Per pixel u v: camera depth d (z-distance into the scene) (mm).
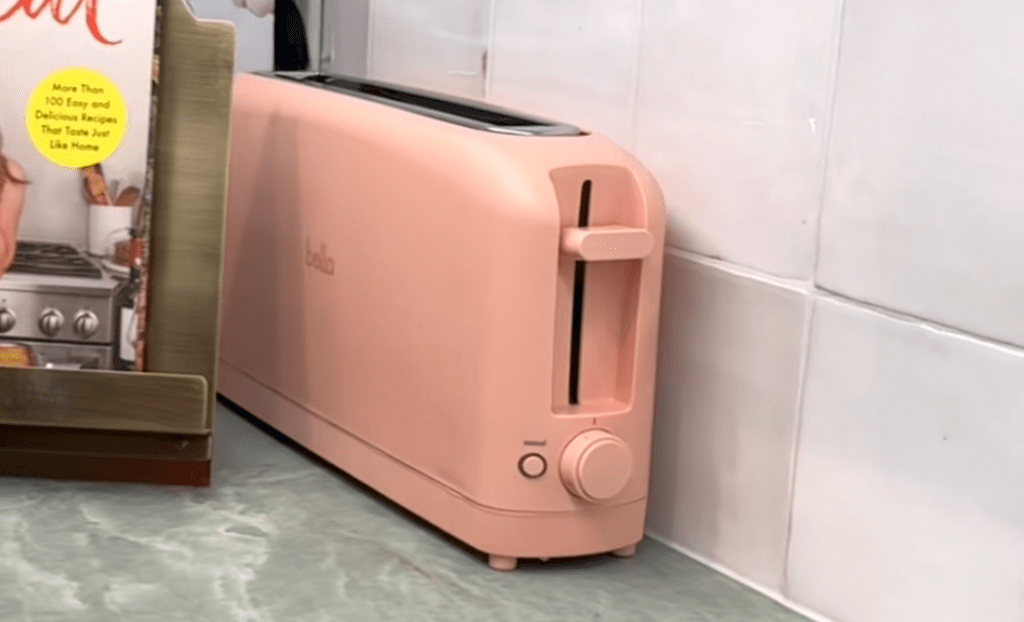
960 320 562
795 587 651
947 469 571
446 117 704
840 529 624
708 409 698
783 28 638
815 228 628
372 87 814
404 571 669
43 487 740
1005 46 536
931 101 568
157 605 615
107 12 711
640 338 669
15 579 630
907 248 583
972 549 562
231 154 855
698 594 667
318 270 772
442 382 679
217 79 720
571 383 678
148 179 716
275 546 688
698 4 685
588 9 761
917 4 571
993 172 544
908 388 586
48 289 720
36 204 716
